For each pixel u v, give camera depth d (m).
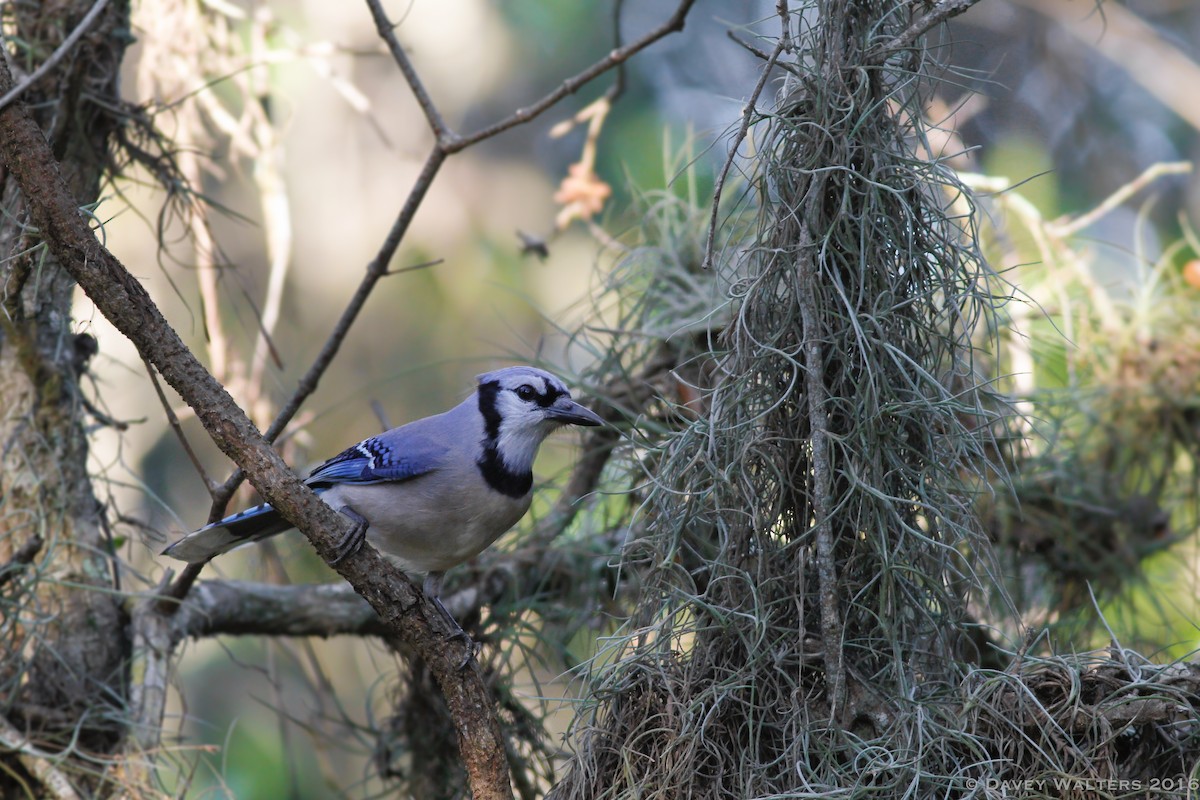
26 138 5.92
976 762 5.75
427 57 17.16
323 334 15.98
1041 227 10.67
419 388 15.98
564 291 16.48
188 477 14.59
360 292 8.30
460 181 17.14
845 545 6.23
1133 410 10.48
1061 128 16.45
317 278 16.12
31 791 8.05
